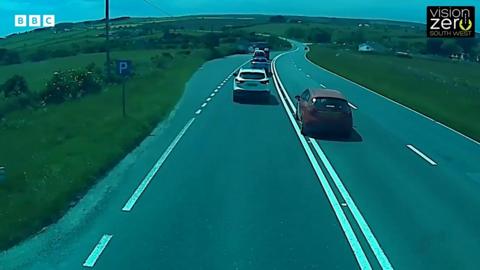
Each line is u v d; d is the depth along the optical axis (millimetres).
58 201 10227
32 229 8938
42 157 13922
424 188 12086
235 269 7516
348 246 8477
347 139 18297
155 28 138875
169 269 7473
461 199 11273
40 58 79562
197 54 70438
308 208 10352
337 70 51281
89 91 31750
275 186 11883
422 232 9211
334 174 13180
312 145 16922
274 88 35719
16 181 11547
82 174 12109
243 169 13383
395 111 25953
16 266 7570
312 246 8430
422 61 89062
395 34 177250
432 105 27656
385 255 8180
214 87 34844
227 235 8789
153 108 23453
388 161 14945
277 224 9375
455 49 131125
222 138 17625
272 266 7641
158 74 40750
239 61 66750
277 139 17750
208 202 10562
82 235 8742
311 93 19297
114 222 9359
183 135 18062
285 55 85438
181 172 12969
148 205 10328
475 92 33250
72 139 16469
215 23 194625
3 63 73688
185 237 8664
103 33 120500
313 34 167750
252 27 188500
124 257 7875
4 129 19453
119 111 22406
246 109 24953
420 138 18906
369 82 39375
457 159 15445
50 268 7508
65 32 133500
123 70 20047
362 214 10078
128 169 13273
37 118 22078
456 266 7836
